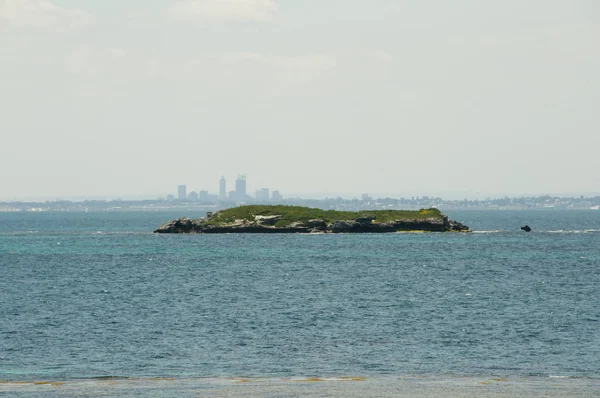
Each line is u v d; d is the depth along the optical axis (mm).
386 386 145250
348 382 149750
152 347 192250
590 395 136875
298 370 166000
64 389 142000
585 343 197000
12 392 139250
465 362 174375
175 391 140250
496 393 138625
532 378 155750
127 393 138375
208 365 171500
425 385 146375
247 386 145125
